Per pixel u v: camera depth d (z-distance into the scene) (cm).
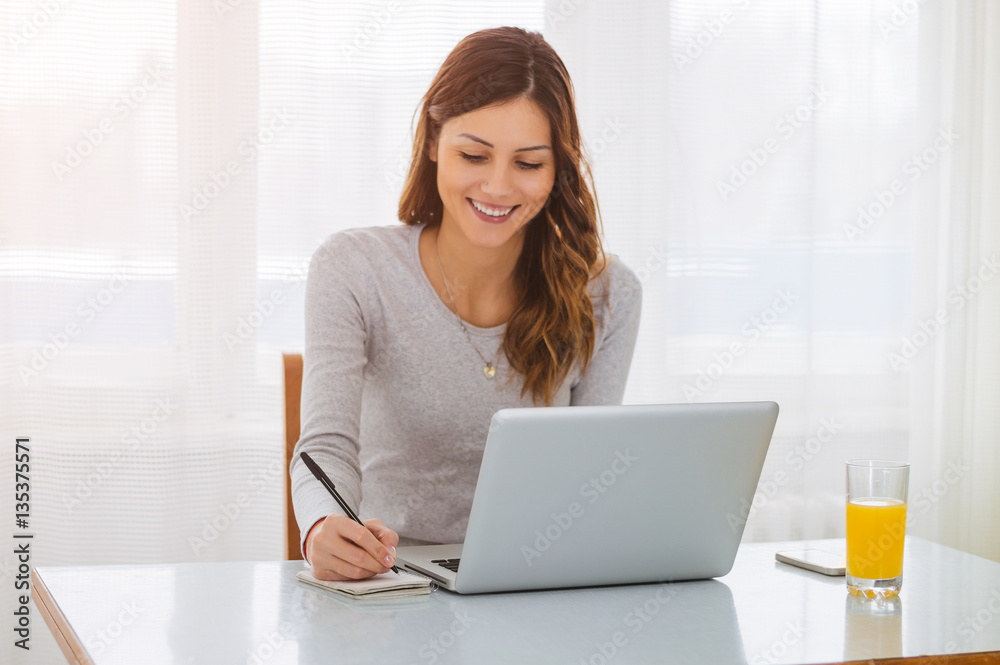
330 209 212
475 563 102
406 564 118
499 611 99
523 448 98
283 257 210
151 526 204
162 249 202
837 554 127
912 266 249
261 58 207
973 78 248
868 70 244
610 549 106
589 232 150
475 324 148
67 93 197
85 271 199
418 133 147
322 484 117
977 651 89
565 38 224
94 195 199
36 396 198
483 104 135
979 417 255
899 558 106
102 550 203
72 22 196
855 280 246
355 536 105
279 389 210
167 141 202
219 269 206
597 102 227
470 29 217
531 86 137
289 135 209
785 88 238
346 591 103
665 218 231
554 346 146
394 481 147
